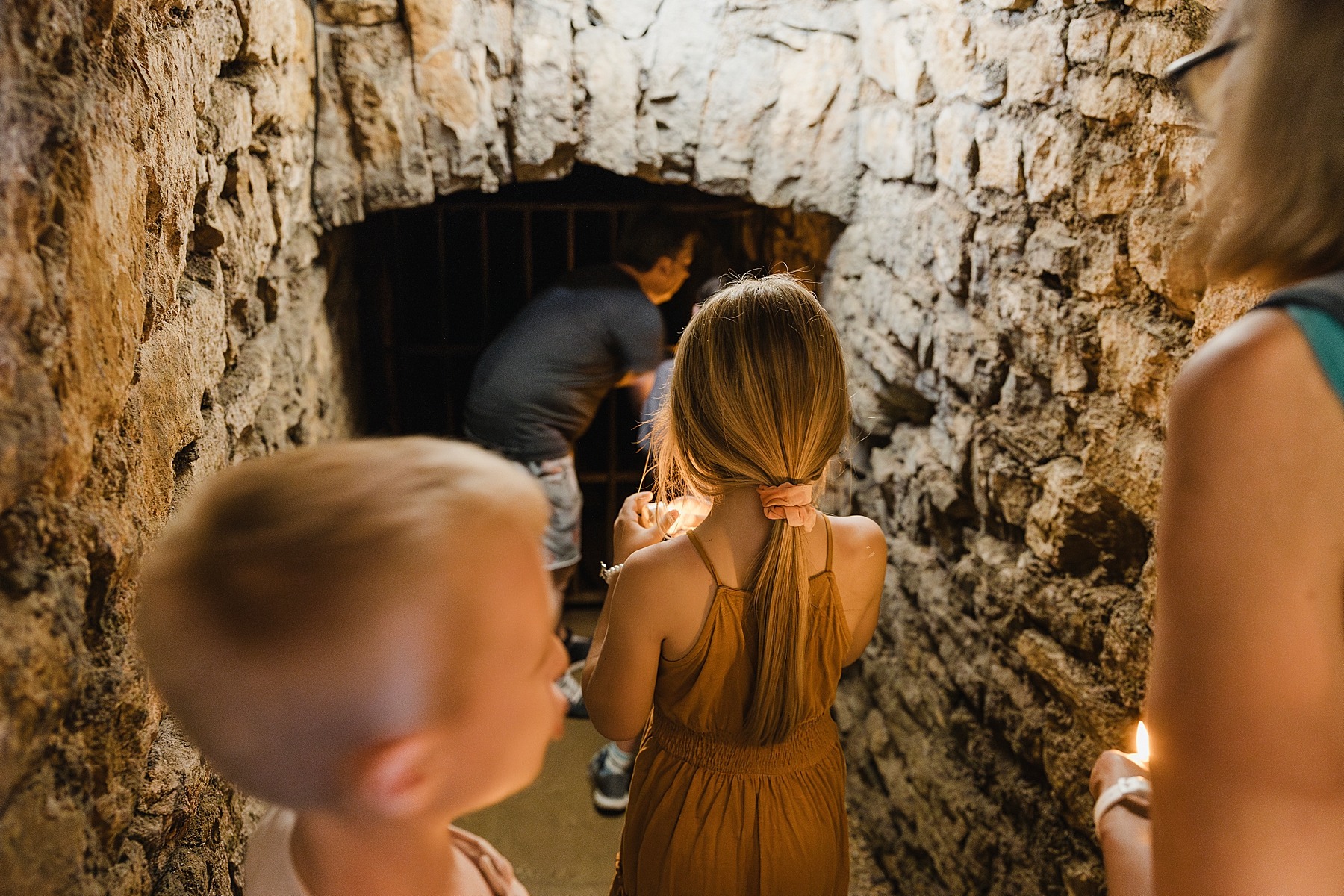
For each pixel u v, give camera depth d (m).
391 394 3.97
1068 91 1.78
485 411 3.31
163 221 1.13
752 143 2.94
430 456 0.58
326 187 2.76
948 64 2.26
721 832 1.36
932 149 2.40
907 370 2.62
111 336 0.89
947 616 2.40
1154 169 1.55
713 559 1.30
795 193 2.99
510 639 0.57
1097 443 1.75
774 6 2.82
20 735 0.65
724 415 1.26
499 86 2.78
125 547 0.90
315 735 0.53
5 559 0.67
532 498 0.59
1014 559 2.08
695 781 1.37
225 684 0.53
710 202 3.94
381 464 0.57
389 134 2.76
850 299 3.08
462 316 4.50
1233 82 0.59
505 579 0.56
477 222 4.40
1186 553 0.56
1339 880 0.56
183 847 1.16
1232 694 0.55
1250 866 0.55
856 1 2.82
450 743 0.55
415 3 2.65
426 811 0.56
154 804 0.99
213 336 1.48
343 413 3.23
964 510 2.36
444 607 0.53
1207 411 0.55
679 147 2.94
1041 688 1.98
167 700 0.56
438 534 0.53
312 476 0.55
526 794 3.13
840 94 2.90
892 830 2.77
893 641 2.82
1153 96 1.54
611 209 3.87
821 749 1.42
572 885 2.76
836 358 1.30
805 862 1.39
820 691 1.39
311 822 0.61
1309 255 0.56
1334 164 0.54
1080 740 1.83
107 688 0.86
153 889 1.02
